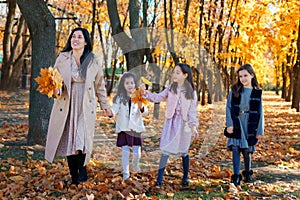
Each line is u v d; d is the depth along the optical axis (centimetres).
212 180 457
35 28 582
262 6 1439
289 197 391
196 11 1412
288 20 1358
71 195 378
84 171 420
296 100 1803
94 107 400
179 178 462
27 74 2505
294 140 834
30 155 537
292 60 2102
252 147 463
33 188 400
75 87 397
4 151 551
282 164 577
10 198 365
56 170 462
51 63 591
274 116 1462
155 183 423
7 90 1934
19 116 1062
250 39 1505
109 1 761
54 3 2116
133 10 773
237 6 1491
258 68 2520
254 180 475
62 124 392
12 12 1834
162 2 1441
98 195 380
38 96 594
